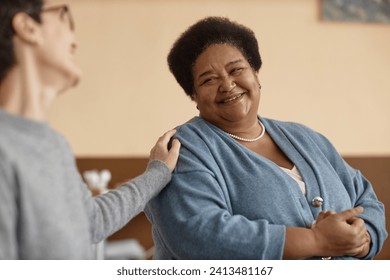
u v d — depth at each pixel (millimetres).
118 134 4008
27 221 917
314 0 3984
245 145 1579
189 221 1384
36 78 1037
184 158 1496
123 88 4000
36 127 984
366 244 1473
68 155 1035
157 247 1557
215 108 1542
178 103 4008
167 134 1572
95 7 3967
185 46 1566
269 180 1459
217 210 1396
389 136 4047
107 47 3986
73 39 1111
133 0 3977
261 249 1334
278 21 3977
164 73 4004
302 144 1610
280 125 1661
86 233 1026
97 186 3582
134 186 1376
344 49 4008
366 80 4027
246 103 1533
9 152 922
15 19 1003
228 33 1547
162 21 3998
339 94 4020
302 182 1512
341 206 1520
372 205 1604
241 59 1529
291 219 1428
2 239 895
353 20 3988
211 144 1526
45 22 1044
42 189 939
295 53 3990
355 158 3160
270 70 3980
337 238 1357
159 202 1475
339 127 4023
